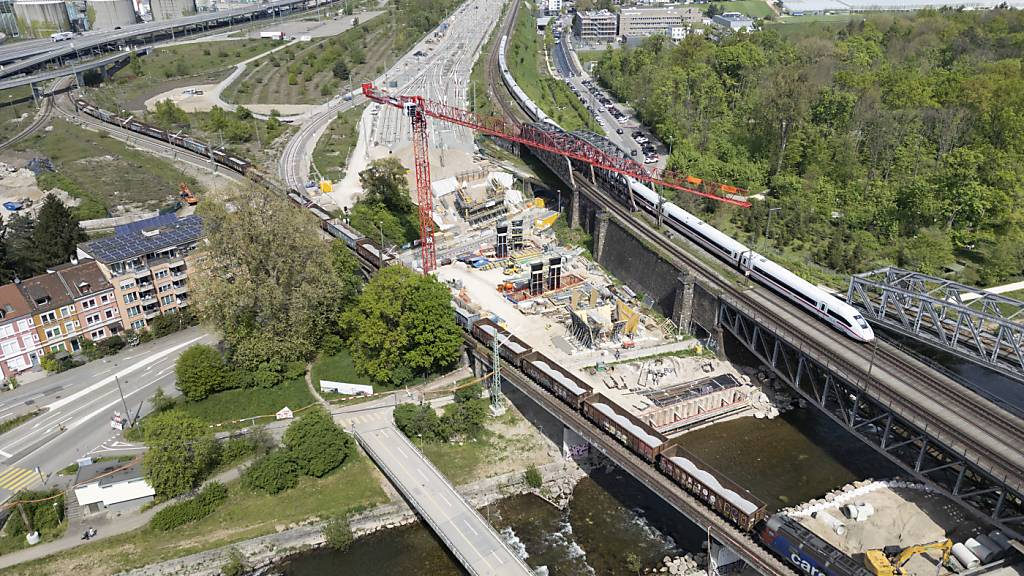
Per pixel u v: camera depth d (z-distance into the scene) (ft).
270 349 507.71
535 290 620.49
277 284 520.83
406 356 504.02
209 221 507.71
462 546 367.25
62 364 524.93
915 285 505.25
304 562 386.73
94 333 550.36
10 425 464.65
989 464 337.11
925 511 392.68
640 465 385.91
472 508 392.47
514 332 569.23
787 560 327.26
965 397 410.93
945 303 442.09
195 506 402.31
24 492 401.90
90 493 395.96
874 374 433.07
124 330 564.71
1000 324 411.75
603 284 643.86
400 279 508.12
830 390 454.40
